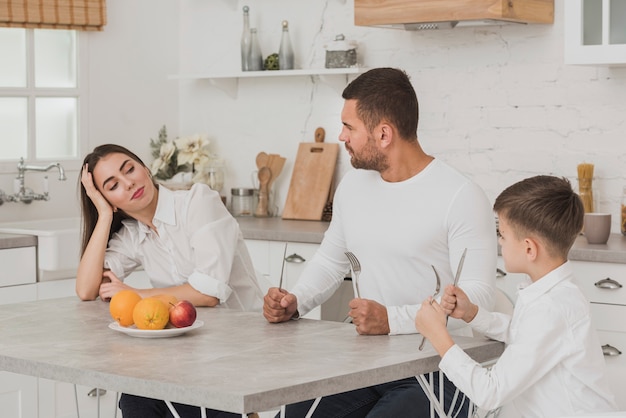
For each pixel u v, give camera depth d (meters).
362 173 2.87
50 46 5.02
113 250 3.10
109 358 2.14
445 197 2.67
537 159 4.51
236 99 5.47
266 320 2.64
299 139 5.25
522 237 2.26
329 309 4.41
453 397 2.53
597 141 4.35
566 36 3.99
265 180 5.22
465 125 4.70
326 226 4.75
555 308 2.15
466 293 2.54
